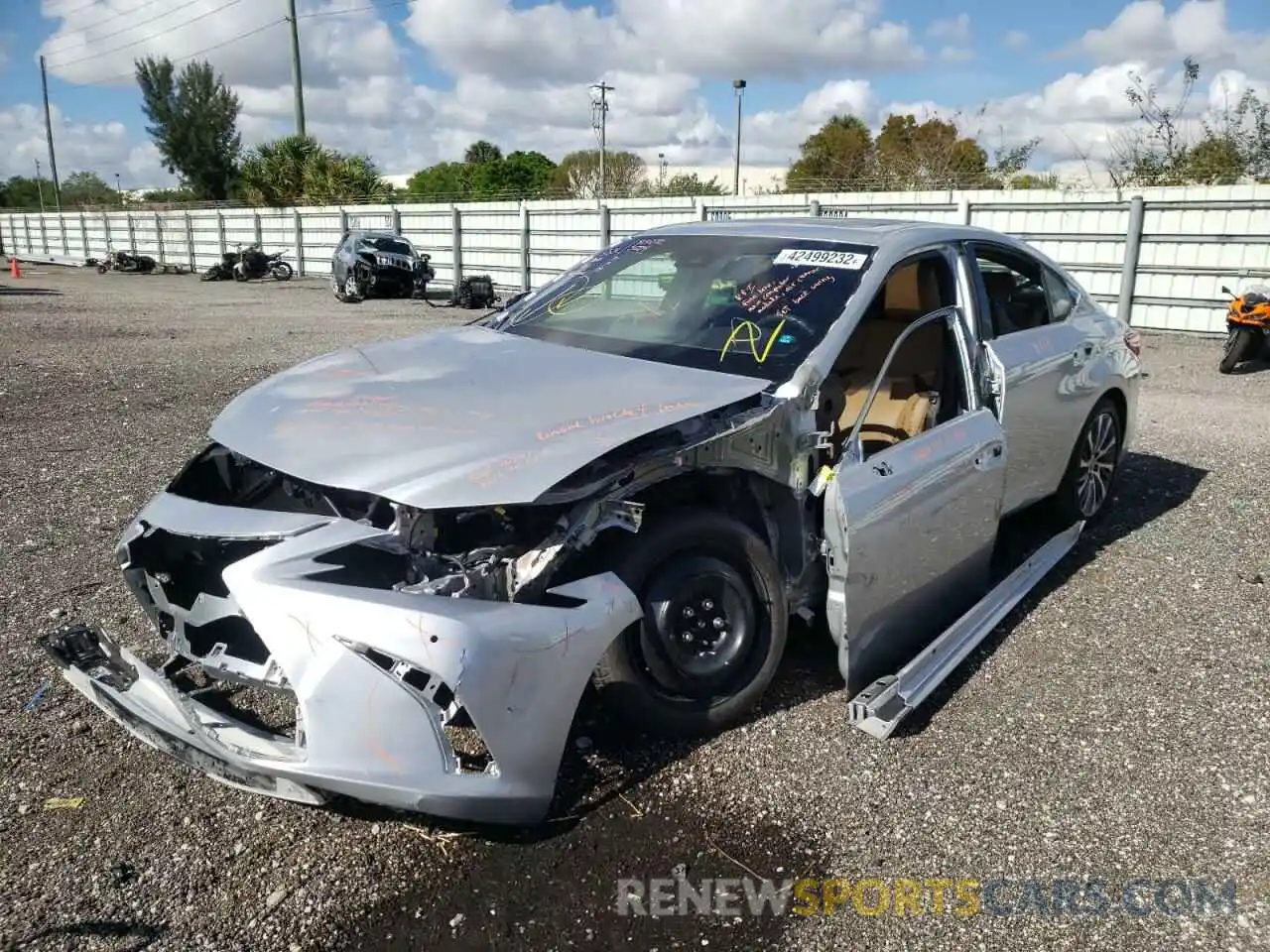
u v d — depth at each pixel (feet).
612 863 8.70
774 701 11.43
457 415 9.77
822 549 10.84
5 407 27.12
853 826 9.28
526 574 8.72
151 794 9.50
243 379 32.68
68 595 13.83
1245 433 25.82
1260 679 12.20
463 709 8.32
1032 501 15.46
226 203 137.49
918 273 13.96
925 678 11.39
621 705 9.97
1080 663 12.62
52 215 157.07
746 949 7.77
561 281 15.26
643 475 9.43
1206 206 46.11
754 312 12.26
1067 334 15.83
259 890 8.27
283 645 8.05
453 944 7.74
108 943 7.63
